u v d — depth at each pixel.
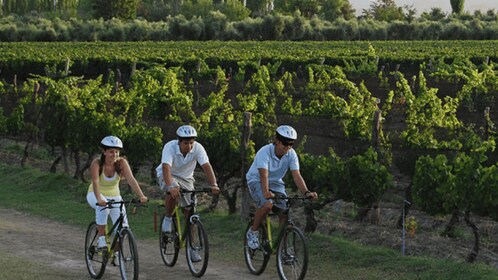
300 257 12.20
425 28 118.88
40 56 66.94
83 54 70.94
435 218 18.41
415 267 13.53
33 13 171.12
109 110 26.41
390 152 18.66
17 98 32.72
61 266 14.20
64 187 23.83
